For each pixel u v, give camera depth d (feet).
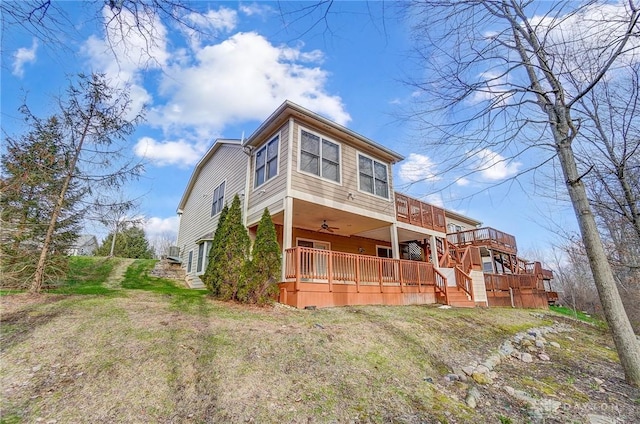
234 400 10.72
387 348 17.06
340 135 34.86
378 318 22.90
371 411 10.98
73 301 21.81
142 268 52.70
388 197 39.24
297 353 14.83
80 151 28.22
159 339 15.02
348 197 34.06
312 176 31.17
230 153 44.21
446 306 33.73
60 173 27.71
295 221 37.78
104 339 14.80
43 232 27.63
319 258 28.76
